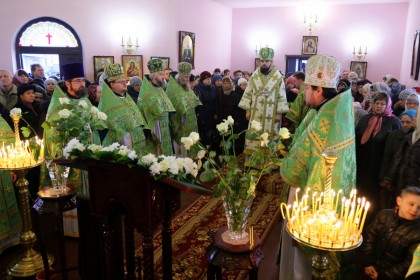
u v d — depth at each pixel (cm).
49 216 362
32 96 361
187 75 473
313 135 199
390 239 204
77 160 173
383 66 1095
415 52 740
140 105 403
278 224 360
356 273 263
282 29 1185
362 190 315
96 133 311
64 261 226
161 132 418
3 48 621
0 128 287
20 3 623
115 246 196
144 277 167
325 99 211
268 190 442
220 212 380
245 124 607
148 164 155
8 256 297
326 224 140
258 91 464
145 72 832
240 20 1228
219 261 170
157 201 163
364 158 312
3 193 292
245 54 1241
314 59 210
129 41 780
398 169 265
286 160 211
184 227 343
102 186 171
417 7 814
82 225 214
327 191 147
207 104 603
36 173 363
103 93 328
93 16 714
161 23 860
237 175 173
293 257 228
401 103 464
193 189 159
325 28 1137
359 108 391
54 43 684
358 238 140
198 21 1017
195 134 172
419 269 118
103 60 738
